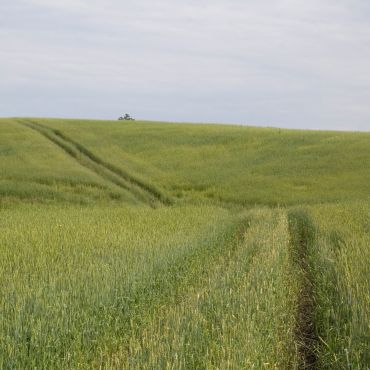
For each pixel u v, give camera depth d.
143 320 7.45
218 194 34.12
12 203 29.11
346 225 16.45
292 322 7.85
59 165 38.62
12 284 8.43
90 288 8.55
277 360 6.27
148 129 56.50
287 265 10.78
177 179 37.88
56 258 11.45
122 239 13.79
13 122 57.84
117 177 37.59
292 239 16.02
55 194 31.31
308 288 10.40
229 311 7.12
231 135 52.09
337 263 9.99
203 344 6.30
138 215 20.91
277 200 32.22
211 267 10.88
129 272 9.65
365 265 9.51
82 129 54.97
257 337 6.38
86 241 13.52
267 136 51.25
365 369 6.05
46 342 6.39
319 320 8.04
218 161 43.38
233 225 18.41
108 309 7.72
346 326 7.16
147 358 5.90
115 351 6.54
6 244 13.14
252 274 9.16
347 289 8.25
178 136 52.38
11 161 38.88
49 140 48.44
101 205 30.70
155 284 9.30
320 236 15.07
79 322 7.07
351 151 43.62
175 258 11.28
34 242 13.35
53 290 8.25
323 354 6.90
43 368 5.83
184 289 9.25
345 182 35.56
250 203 32.66
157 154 45.88
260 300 7.64
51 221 18.77
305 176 37.81
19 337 6.45
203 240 13.98
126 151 46.75
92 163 41.09
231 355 5.82
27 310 7.44
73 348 6.35
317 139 49.06
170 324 6.96
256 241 13.23
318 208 23.56
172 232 15.76
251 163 42.34
